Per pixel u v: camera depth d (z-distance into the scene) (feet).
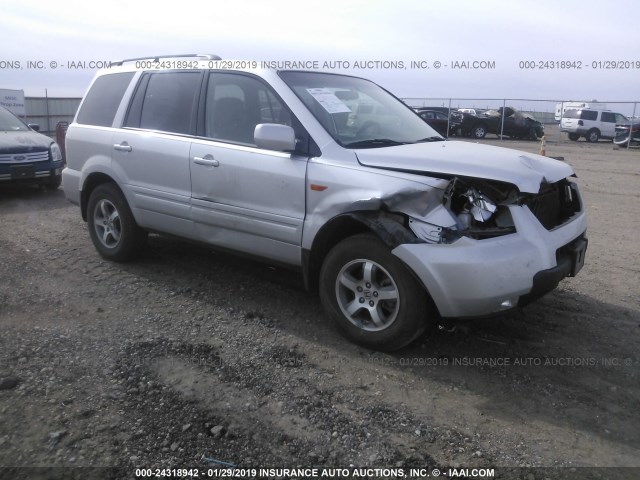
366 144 13.39
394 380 11.43
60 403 10.20
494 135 97.55
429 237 11.19
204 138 15.06
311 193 12.76
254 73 14.46
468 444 9.52
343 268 12.48
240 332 13.39
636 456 9.30
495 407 10.60
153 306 14.80
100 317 14.02
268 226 13.65
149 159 16.10
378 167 12.17
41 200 29.07
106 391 10.66
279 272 17.46
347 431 9.76
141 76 17.21
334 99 14.43
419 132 15.58
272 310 14.70
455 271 10.91
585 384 11.44
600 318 14.65
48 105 72.38
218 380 11.21
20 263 17.93
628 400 10.91
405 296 11.60
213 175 14.52
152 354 12.15
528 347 12.95
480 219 11.33
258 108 14.23
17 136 30.48
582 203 14.06
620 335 13.69
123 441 9.23
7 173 28.81
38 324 13.48
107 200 17.72
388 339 12.05
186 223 15.57
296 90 13.92
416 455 9.20
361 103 15.17
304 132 13.23
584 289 16.81
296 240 13.20
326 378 11.43
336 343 12.92
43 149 30.40
